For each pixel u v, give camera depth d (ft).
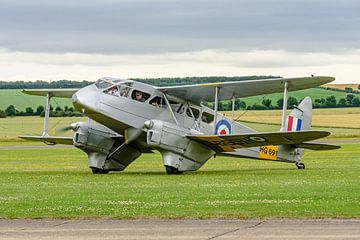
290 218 90.17
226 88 179.22
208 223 86.84
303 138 172.24
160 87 180.75
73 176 175.52
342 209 97.35
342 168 203.92
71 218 91.61
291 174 176.35
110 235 78.74
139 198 113.80
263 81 173.68
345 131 536.83
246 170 198.90
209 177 166.91
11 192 127.13
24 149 361.51
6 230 82.79
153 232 80.48
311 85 176.35
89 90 176.76
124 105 177.06
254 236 76.95
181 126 182.09
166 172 183.21
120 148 189.06
